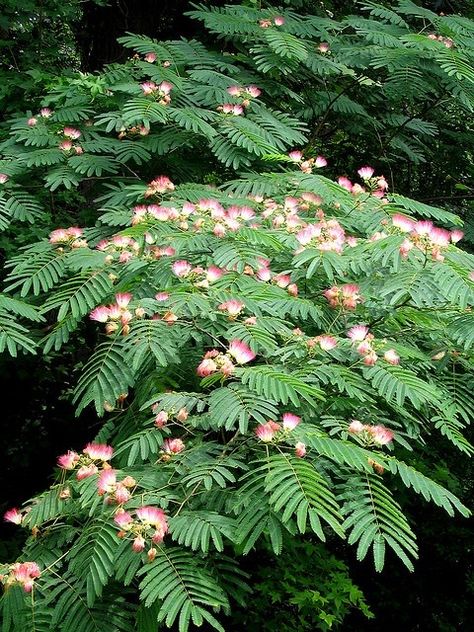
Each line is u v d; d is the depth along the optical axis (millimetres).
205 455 2955
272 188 4547
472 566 7832
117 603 2787
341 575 5180
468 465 7293
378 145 7844
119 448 3393
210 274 3227
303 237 3383
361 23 6238
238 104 5250
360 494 2646
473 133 8336
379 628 7590
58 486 3186
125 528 2594
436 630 7695
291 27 6180
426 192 8797
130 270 3420
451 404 3471
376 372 3027
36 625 2766
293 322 3625
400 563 7695
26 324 5766
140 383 3674
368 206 4082
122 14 7734
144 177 5562
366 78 6344
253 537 2455
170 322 3117
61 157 4918
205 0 7633
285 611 5387
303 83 6758
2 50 7004
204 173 5691
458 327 3258
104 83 5277
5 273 6117
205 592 2502
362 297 3377
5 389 7344
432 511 7574
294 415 2834
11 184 5047
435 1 8266
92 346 6805
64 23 7195
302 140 5449
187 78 5492
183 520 2639
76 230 4027
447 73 5473
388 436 2900
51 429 7492
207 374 2842
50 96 5406
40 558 2996
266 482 2449
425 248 3107
